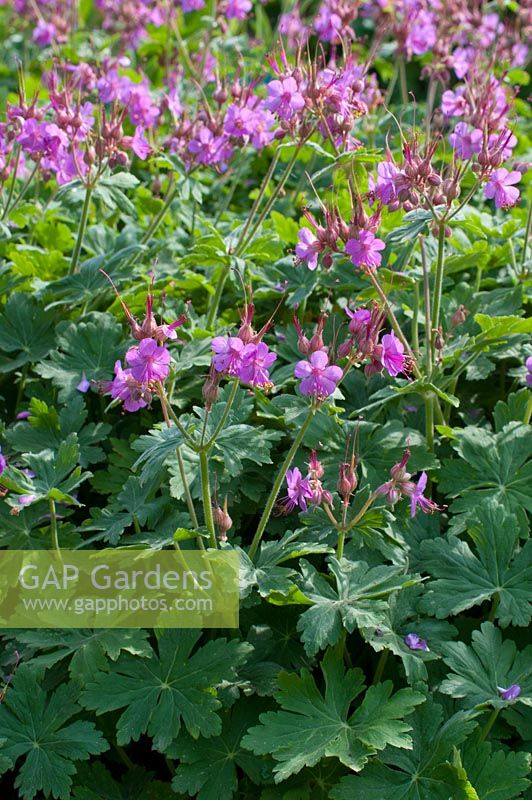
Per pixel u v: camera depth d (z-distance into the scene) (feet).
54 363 4.40
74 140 4.49
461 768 3.57
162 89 6.04
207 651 3.74
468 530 3.92
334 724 3.63
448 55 5.30
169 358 3.53
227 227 5.07
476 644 3.76
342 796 3.61
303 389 3.60
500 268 4.90
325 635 3.62
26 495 3.82
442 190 4.00
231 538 4.00
